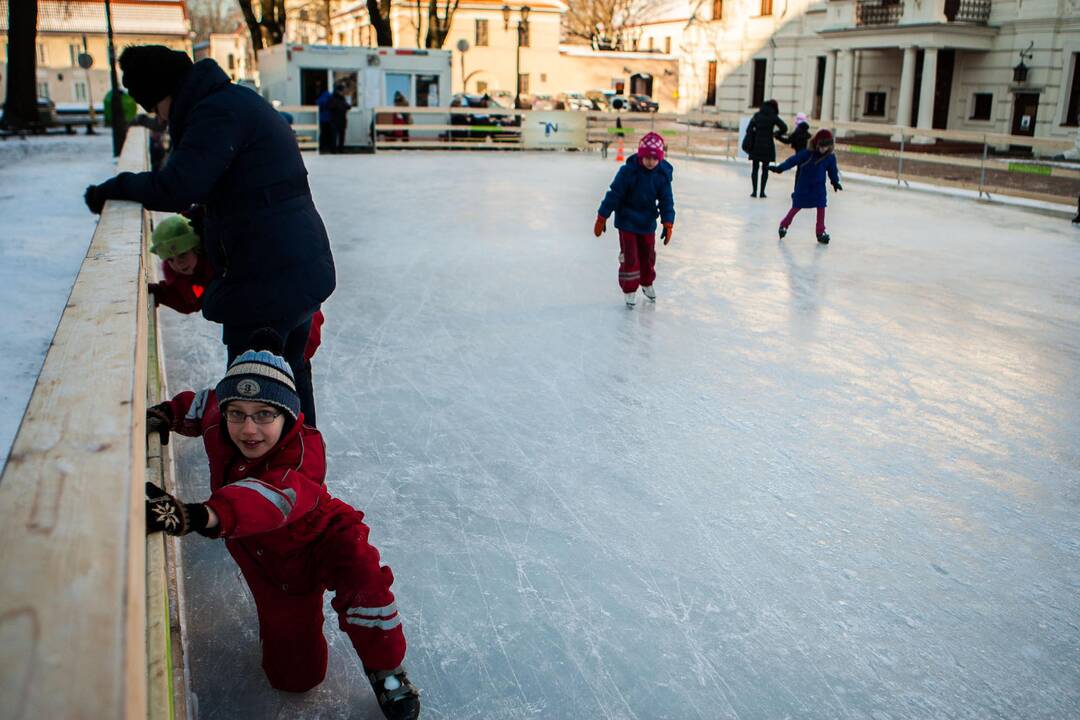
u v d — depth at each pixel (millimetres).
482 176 16344
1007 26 25969
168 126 2844
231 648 2520
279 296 2803
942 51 28156
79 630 818
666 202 6543
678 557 3123
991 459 4059
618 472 3818
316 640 2285
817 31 31188
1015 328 6324
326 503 2154
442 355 5426
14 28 22578
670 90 52625
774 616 2777
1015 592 2955
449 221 10703
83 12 52750
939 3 26250
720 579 2986
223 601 2756
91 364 1586
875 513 3502
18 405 4020
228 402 1926
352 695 2346
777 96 35406
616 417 4473
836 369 5336
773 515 3463
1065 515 3521
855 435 4312
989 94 27000
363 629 2119
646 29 56938
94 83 47812
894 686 2455
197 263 3359
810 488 3713
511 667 2488
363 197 12938
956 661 2576
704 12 39219
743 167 19578
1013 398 4879
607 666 2504
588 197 13320
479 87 49594
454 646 2572
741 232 10516
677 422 4426
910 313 6715
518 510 3441
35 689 745
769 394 4871
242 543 2109
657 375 5152
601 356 5492
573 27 61281
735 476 3812
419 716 2273
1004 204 13086
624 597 2859
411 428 4242
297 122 22047
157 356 3605
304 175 2889
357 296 6879
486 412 4492
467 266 8094
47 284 6344
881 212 12586
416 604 2777
